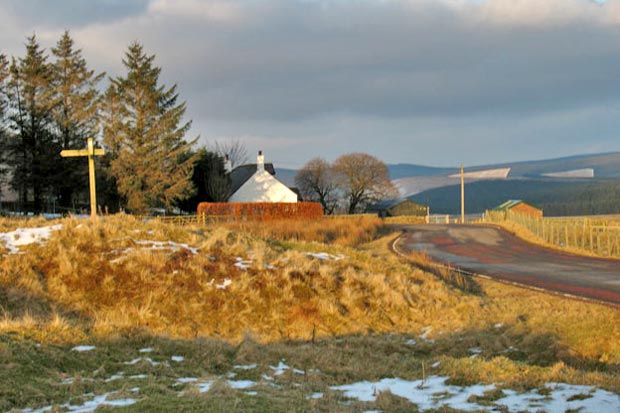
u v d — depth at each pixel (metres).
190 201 66.88
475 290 21.42
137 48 54.12
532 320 14.98
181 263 18.11
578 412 7.83
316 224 42.94
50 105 50.12
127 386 8.29
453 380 10.30
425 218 92.06
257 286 17.48
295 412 7.50
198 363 10.45
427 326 16.30
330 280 18.55
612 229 35.72
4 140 48.69
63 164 50.84
